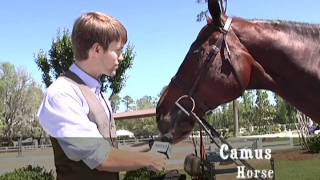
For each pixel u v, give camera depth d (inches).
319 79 129.6
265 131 1829.5
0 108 2492.6
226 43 127.8
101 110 81.9
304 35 132.6
